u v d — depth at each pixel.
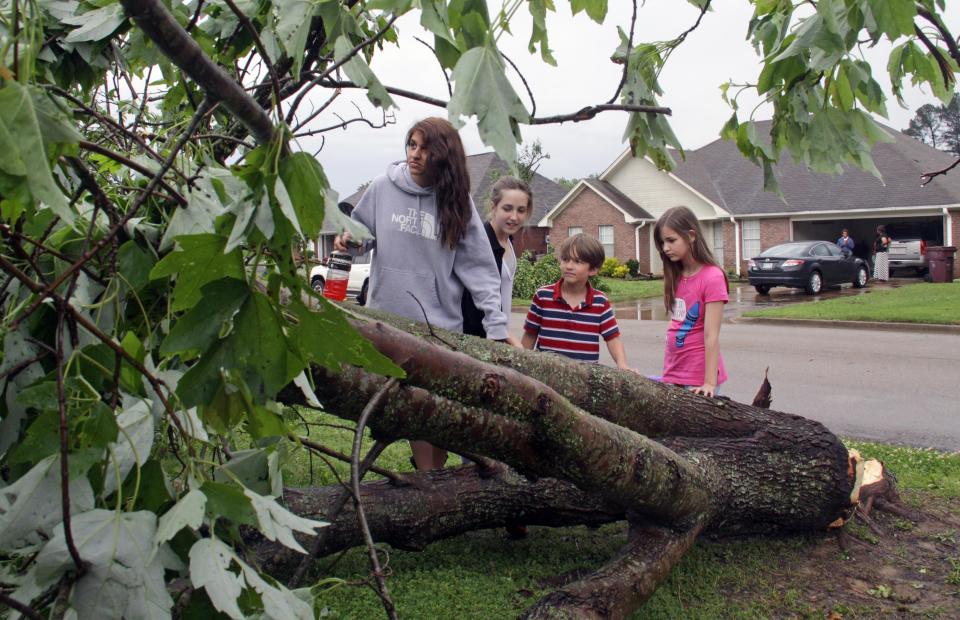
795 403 7.66
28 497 1.15
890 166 29.47
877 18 1.71
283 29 1.18
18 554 1.26
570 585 2.66
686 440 3.55
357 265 19.97
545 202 36.44
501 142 1.07
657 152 1.85
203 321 1.05
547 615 2.50
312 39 2.05
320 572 3.21
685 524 3.04
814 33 1.74
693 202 31.36
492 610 2.90
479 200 26.64
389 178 3.51
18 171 0.86
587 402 3.50
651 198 32.38
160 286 1.63
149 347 1.49
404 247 3.46
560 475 2.71
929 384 8.66
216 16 2.16
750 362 10.41
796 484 3.52
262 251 1.08
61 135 0.95
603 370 3.59
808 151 2.06
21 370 1.39
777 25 2.05
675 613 2.95
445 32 1.22
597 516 3.30
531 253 26.44
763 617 2.96
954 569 3.39
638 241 31.73
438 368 2.20
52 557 1.06
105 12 1.64
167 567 1.19
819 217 29.19
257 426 1.19
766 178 2.23
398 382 2.29
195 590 1.22
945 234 27.80
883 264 27.39
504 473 3.29
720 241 31.69
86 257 1.18
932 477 4.69
